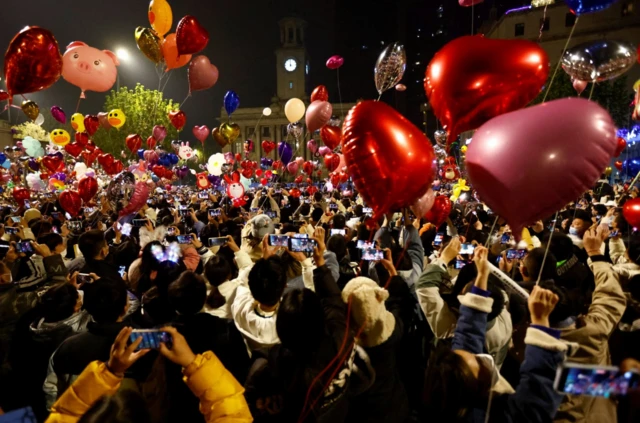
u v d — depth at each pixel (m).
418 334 2.79
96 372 1.41
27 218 6.95
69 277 3.45
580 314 2.47
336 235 4.06
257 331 2.30
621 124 20.52
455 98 2.35
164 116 37.41
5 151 14.70
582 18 33.59
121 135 35.09
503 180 1.85
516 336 2.52
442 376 1.56
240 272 3.04
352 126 2.49
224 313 2.85
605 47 2.90
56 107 10.03
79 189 6.32
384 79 3.93
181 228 6.88
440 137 11.09
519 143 1.82
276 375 1.76
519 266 3.57
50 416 1.38
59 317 2.63
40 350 2.62
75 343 2.14
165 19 6.21
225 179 10.70
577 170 1.77
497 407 1.59
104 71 5.71
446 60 2.40
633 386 1.06
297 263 3.10
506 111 2.35
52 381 2.23
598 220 6.45
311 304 1.78
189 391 2.22
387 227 4.55
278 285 2.32
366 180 2.47
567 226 5.98
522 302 2.47
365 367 1.98
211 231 5.43
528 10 35.59
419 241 3.82
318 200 10.30
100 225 6.53
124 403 1.38
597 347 2.06
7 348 2.67
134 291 3.25
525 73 2.24
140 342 1.47
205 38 5.73
